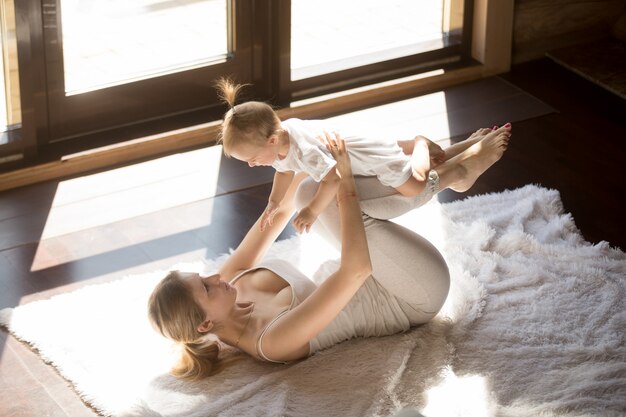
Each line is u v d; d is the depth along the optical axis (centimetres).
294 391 296
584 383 296
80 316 335
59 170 421
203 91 458
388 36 491
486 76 510
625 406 287
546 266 353
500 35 504
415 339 318
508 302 335
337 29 475
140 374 309
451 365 307
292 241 375
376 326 319
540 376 301
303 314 296
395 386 298
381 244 308
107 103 437
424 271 311
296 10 459
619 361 307
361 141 301
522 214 387
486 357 310
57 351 318
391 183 299
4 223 390
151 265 365
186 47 448
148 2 431
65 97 425
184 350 307
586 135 455
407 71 498
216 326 305
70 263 367
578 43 533
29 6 397
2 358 319
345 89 480
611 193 410
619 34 537
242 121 286
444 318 326
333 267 343
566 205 401
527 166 429
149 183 418
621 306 332
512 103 483
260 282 322
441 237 372
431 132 456
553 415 284
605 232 383
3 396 303
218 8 447
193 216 396
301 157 289
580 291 340
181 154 439
